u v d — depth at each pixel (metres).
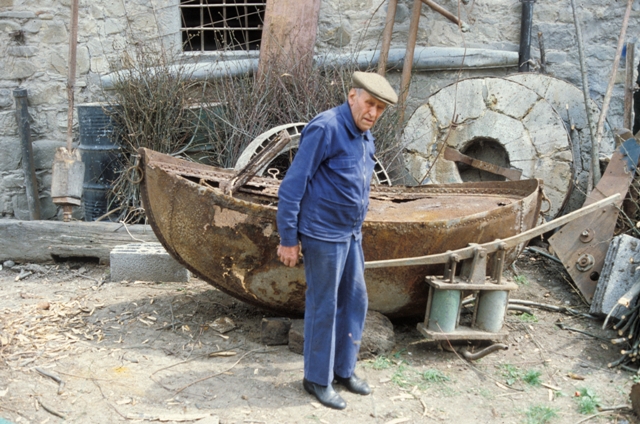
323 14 6.51
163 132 5.81
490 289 3.51
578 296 4.68
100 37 6.37
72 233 5.21
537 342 3.94
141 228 5.17
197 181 4.19
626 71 5.53
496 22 6.36
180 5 6.45
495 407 3.16
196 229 3.52
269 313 4.16
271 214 3.41
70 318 4.11
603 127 5.75
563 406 3.20
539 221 5.57
